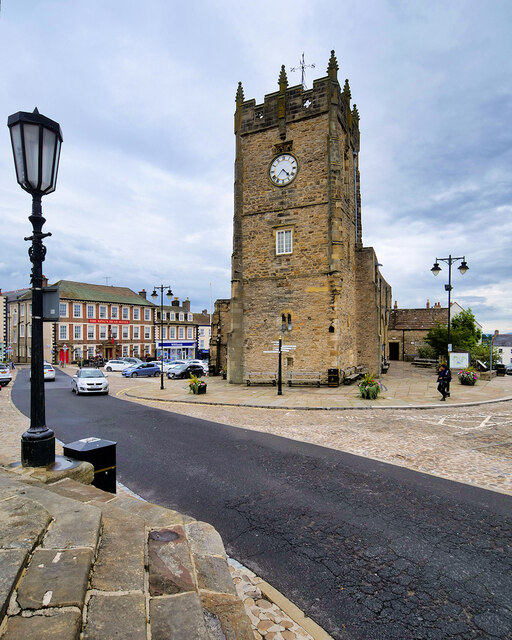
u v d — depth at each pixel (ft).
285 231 73.51
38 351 16.94
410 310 152.87
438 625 12.13
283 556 15.90
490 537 17.37
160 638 7.13
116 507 12.56
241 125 76.74
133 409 53.21
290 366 71.87
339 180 69.36
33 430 16.52
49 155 16.96
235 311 76.33
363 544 16.81
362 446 32.07
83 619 7.01
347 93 79.97
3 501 11.23
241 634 8.41
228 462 28.04
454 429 38.22
